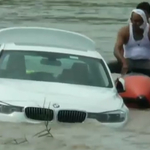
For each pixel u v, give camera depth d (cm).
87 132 1981
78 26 6819
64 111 2081
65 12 8375
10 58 2439
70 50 2558
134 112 2584
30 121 2058
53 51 2509
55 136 1894
